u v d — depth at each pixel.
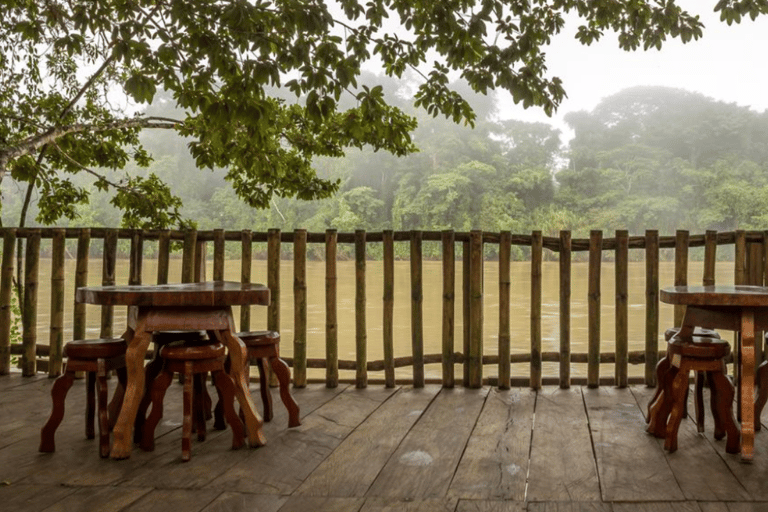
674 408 3.59
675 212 63.25
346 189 68.75
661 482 3.11
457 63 5.75
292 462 3.45
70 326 15.97
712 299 3.43
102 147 9.02
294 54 4.99
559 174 69.38
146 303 3.42
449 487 3.07
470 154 70.19
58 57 8.15
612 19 6.86
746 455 3.39
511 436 3.93
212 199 66.81
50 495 2.98
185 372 3.48
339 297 26.12
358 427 4.15
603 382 5.43
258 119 5.06
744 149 75.94
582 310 21.31
